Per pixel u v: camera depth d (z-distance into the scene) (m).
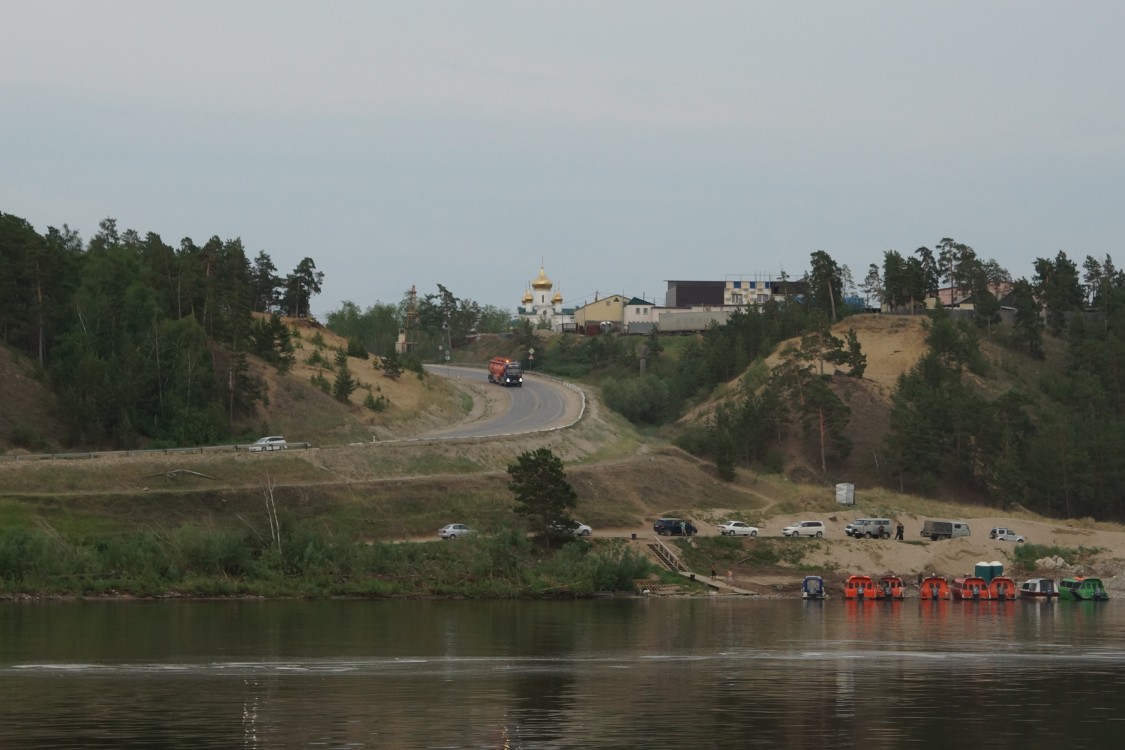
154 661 120.19
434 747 84.69
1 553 172.75
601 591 193.38
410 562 189.50
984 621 169.12
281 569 184.38
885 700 104.00
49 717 93.69
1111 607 195.38
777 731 91.00
